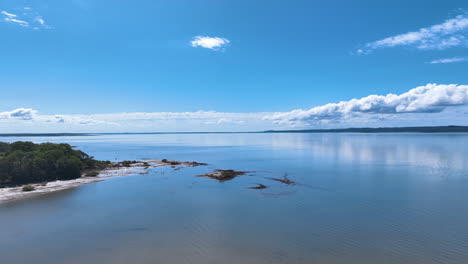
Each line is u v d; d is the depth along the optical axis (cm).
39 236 3466
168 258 2889
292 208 4541
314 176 7588
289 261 2803
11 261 2844
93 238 3400
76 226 3800
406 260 2795
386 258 2842
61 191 5869
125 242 3284
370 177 7356
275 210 4441
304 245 3156
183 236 3447
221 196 5394
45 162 7194
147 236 3453
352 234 3441
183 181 7006
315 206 4644
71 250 3084
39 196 5441
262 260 2830
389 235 3406
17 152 7794
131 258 2894
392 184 6406
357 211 4344
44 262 2823
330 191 5741
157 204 4850
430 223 3791
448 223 3784
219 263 2778
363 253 2948
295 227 3697
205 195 5484
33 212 4406
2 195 5481
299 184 6469
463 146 19275
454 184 6359
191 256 2928
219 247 3131
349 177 7375
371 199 5053
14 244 3244
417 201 4891
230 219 4041
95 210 4506
